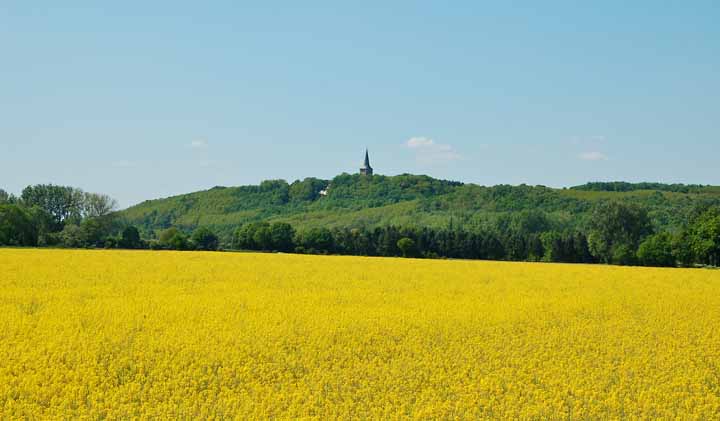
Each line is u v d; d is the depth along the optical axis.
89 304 24.30
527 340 19.72
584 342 19.70
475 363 16.78
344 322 21.44
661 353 18.58
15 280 31.69
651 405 14.05
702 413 13.93
